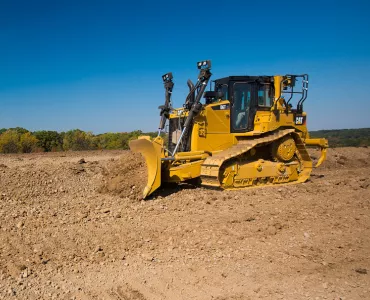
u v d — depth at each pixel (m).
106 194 9.32
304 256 5.73
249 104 10.86
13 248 5.71
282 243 6.27
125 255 5.65
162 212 7.82
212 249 5.95
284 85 11.10
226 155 9.54
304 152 11.52
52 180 10.81
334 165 17.12
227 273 5.15
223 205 8.41
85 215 7.41
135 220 7.26
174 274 5.10
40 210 7.75
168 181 9.37
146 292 4.64
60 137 27.16
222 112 10.37
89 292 4.59
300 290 4.70
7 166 13.31
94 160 16.06
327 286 4.79
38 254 5.52
